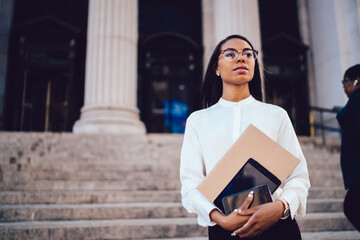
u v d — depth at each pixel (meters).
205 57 13.38
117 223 3.71
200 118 1.49
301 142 8.30
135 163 6.61
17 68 12.16
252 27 11.28
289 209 1.20
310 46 14.49
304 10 14.90
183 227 3.75
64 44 12.38
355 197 1.94
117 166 6.29
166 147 7.81
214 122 1.44
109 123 9.51
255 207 1.16
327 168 6.76
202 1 14.12
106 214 4.12
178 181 5.44
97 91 9.98
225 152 1.38
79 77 12.43
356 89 2.10
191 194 1.34
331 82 13.12
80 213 4.06
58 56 12.42
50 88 12.42
